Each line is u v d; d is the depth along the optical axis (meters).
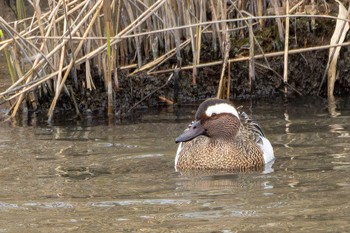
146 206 9.40
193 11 15.81
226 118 11.80
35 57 14.69
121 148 12.48
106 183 10.51
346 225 8.41
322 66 16.47
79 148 12.54
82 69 15.90
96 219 8.95
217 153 11.68
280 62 16.44
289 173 10.82
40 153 12.25
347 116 14.13
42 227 8.73
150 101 16.02
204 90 16.23
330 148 11.99
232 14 16.59
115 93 15.66
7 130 14.07
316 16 14.88
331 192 9.70
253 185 10.33
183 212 9.12
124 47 16.41
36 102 15.62
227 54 15.62
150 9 14.90
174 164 11.58
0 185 10.50
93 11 14.53
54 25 14.78
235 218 8.81
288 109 15.00
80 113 15.41
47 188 10.30
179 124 14.09
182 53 16.33
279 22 16.30
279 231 8.32
